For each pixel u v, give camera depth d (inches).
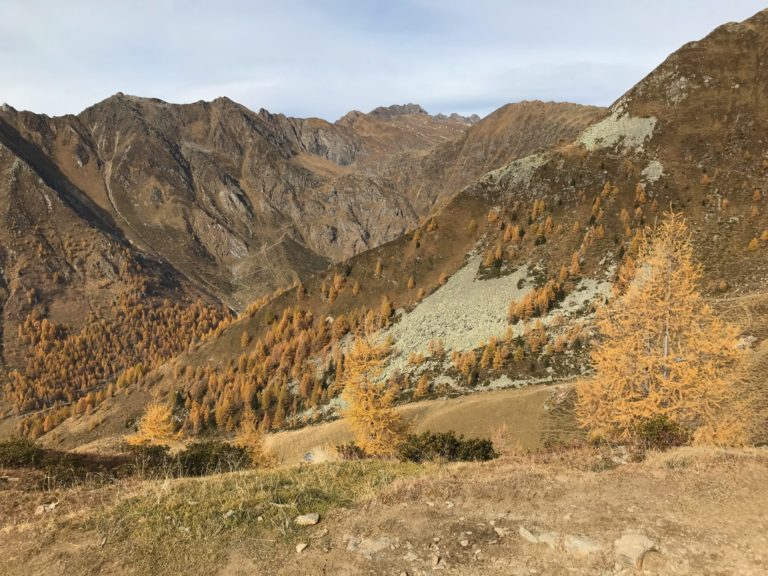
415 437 679.1
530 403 2324.1
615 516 318.7
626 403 742.5
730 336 722.8
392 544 294.7
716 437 681.0
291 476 450.6
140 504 365.4
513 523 317.4
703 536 284.0
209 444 734.5
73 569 277.3
